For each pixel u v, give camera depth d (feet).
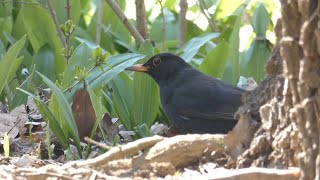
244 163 24.31
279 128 23.48
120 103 37.76
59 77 41.55
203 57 49.06
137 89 37.99
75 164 24.14
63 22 49.70
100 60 35.29
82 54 38.17
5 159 27.84
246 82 40.42
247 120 24.93
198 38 44.75
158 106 38.70
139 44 46.68
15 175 23.40
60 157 30.99
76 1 50.55
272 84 24.27
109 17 52.75
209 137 25.12
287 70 21.75
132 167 24.29
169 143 24.76
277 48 24.36
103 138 32.78
